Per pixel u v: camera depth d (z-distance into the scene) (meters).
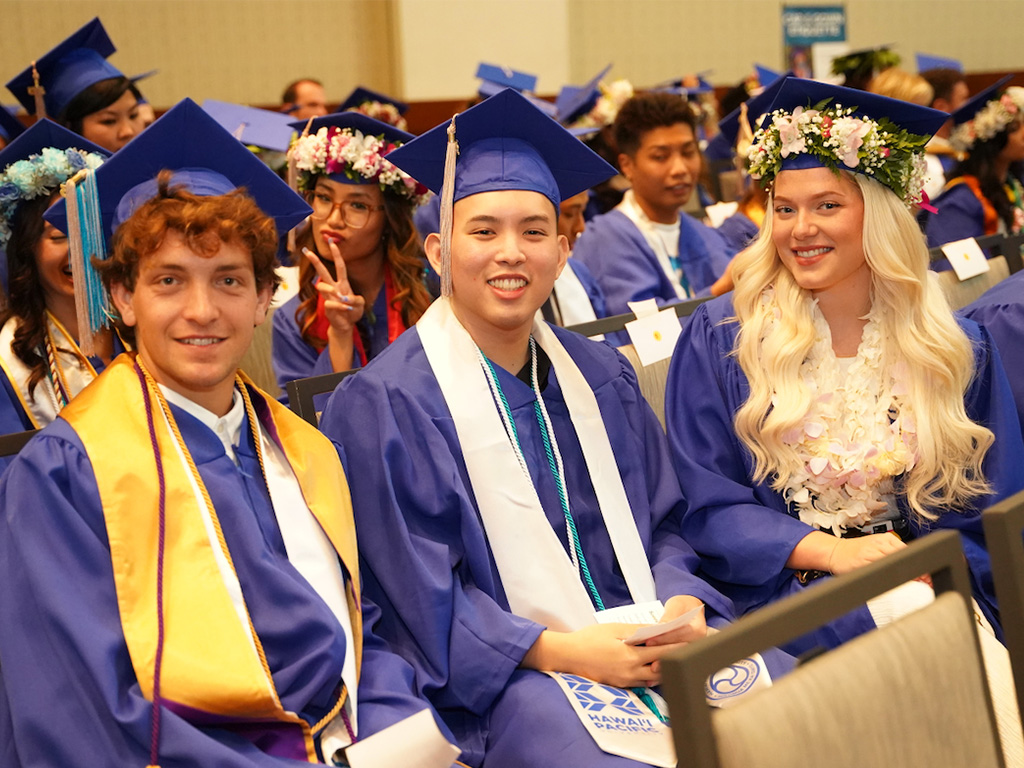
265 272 1.91
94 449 1.75
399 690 1.89
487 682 1.97
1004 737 1.99
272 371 3.89
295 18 8.44
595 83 6.18
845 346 2.49
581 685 1.95
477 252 2.20
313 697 1.79
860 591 1.21
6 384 2.73
